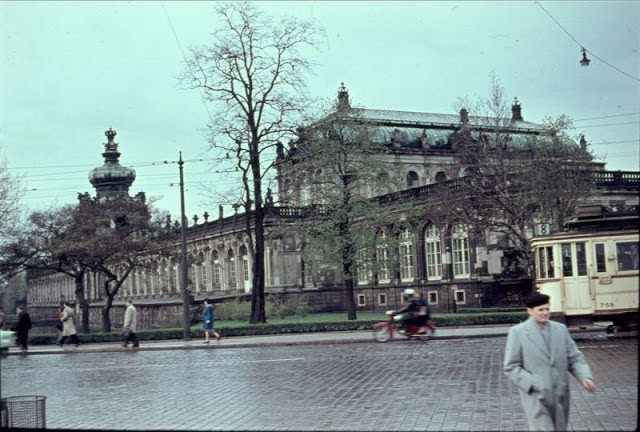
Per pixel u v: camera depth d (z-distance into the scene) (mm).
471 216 53750
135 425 16141
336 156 60688
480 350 29781
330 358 29609
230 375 25156
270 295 74625
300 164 59719
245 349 38531
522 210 50062
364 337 40750
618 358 24125
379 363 26516
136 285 124000
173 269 111625
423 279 75062
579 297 31984
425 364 25422
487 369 23203
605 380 19641
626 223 32031
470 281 68625
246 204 57969
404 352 30547
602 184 62312
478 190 51969
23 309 42562
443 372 22938
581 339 31734
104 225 62000
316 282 84938
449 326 48094
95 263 61781
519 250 52406
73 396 21500
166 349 41969
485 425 14586
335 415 16250
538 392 10086
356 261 60125
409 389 19656
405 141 96812
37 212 59656
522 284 65188
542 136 51531
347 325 49688
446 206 54781
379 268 60812
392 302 79125
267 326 49969
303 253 66812
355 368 25266
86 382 25188
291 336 46250
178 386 22891
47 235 60094
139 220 62875
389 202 74812
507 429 14148
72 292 103938
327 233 59312
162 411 17953
